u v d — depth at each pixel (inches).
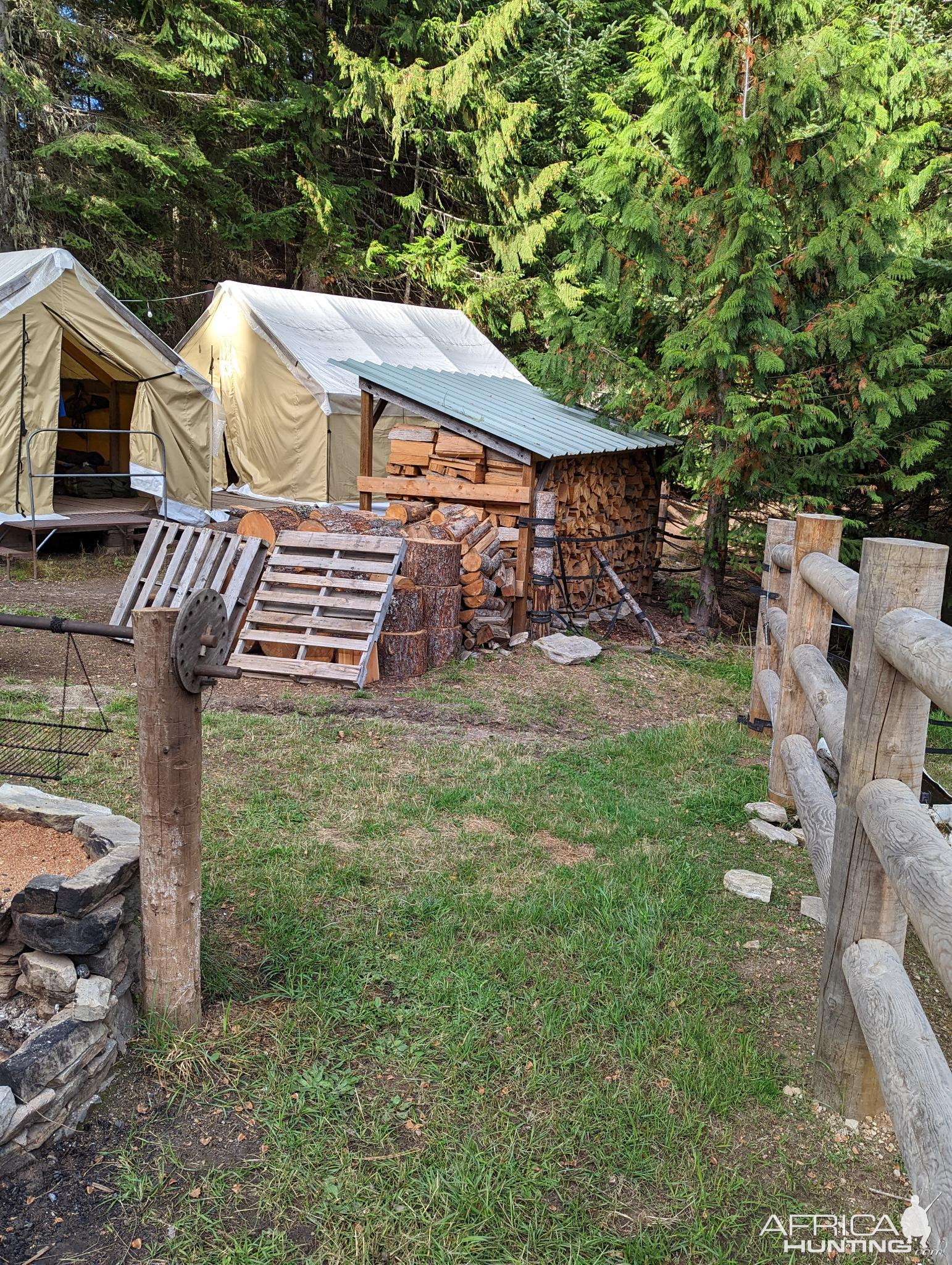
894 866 90.7
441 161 927.7
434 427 387.2
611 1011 131.6
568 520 407.2
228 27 762.8
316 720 254.1
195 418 523.5
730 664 381.1
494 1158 105.5
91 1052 107.8
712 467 407.8
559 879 171.2
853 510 465.1
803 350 395.5
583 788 221.5
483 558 345.7
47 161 694.5
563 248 932.6
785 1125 114.0
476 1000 132.0
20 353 433.7
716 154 381.7
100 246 737.0
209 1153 104.0
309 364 577.9
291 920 148.7
